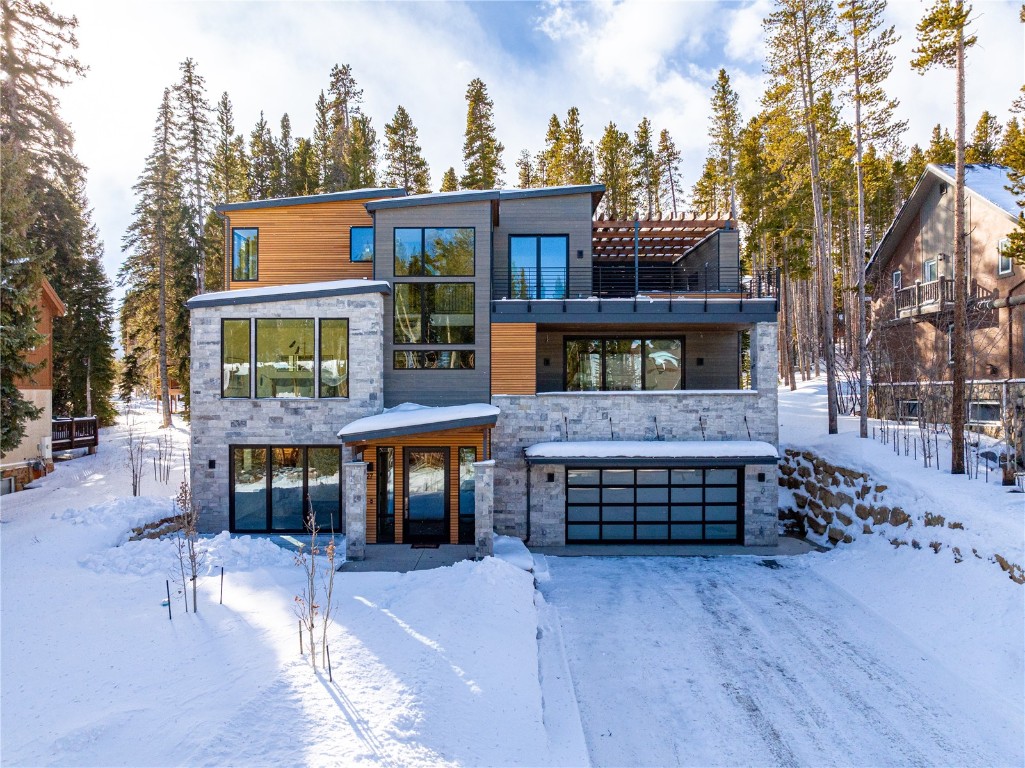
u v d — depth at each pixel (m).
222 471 15.36
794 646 9.75
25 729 5.71
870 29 19.05
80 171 27.36
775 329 16.38
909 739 7.19
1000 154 14.87
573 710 7.61
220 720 5.79
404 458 15.32
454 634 8.43
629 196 41.44
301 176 40.66
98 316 35.00
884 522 13.60
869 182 33.28
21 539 12.61
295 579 11.23
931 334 23.83
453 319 16.17
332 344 15.53
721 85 37.28
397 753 5.48
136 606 9.46
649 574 13.55
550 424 16.23
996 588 9.84
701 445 15.45
